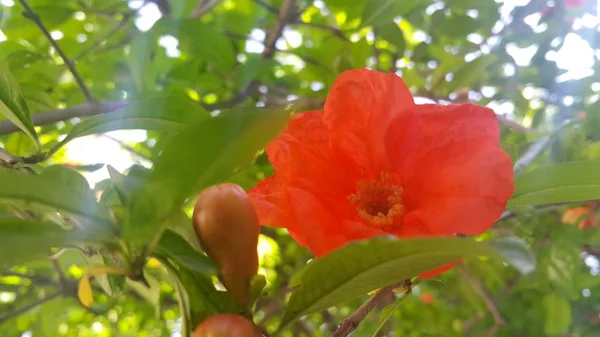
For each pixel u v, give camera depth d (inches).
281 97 13.1
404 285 5.6
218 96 12.7
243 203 4.2
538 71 13.5
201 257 4.1
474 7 11.6
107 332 23.6
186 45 10.6
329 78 12.1
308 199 5.0
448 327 20.2
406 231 5.2
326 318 18.8
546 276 13.2
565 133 9.5
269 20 13.0
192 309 4.2
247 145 3.4
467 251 3.4
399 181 5.6
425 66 13.9
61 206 3.9
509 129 11.9
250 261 4.2
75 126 6.2
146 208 3.6
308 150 5.6
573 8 12.8
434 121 5.4
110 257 4.7
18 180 3.7
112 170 4.2
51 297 12.7
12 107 6.1
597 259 16.4
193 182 3.5
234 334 3.7
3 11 11.7
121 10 12.1
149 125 6.3
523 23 13.1
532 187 6.2
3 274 12.4
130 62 10.6
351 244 3.7
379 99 5.8
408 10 10.5
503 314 20.7
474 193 4.9
